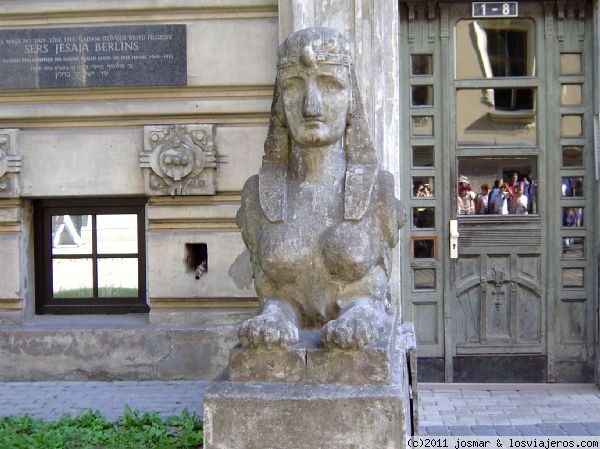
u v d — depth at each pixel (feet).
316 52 12.71
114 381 21.01
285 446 11.55
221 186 21.17
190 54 21.16
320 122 12.82
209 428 11.64
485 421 18.21
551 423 17.97
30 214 22.22
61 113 21.38
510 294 21.39
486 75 21.43
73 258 22.48
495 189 21.48
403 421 11.39
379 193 13.19
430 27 21.42
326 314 13.12
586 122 21.18
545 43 21.26
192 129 21.11
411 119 21.45
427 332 21.54
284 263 12.87
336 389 11.69
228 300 21.31
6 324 21.63
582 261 21.26
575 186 21.34
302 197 13.14
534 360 21.40
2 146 21.43
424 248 21.56
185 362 20.98
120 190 21.43
